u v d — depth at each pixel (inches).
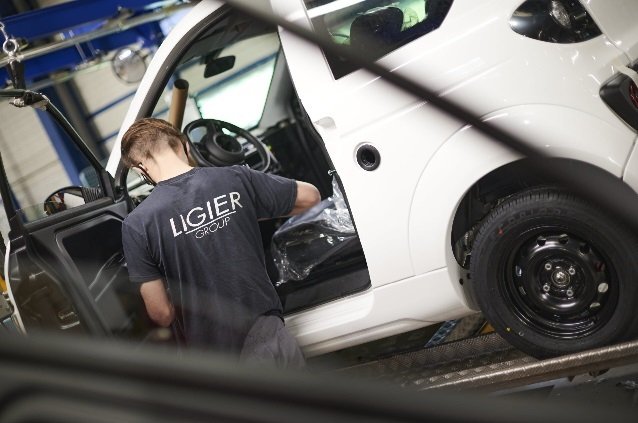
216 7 93.0
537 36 69.9
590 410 18.1
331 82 80.4
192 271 77.4
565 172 69.4
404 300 82.3
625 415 18.0
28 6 336.8
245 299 77.0
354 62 35.1
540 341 76.9
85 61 216.2
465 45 72.1
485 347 86.7
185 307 78.7
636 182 67.4
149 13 204.5
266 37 125.9
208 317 77.8
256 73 131.1
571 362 73.4
